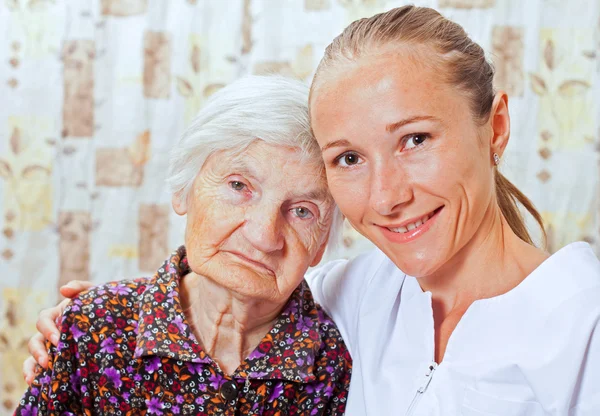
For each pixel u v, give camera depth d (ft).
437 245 2.83
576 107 7.62
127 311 3.33
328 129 2.79
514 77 7.61
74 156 8.05
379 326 3.38
